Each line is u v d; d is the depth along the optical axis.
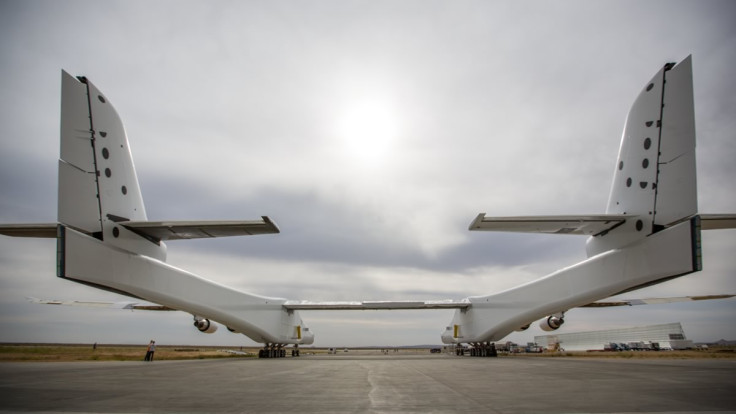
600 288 20.45
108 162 17.86
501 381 12.16
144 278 19.98
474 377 13.59
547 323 29.59
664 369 16.30
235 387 10.92
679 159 15.72
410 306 36.12
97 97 17.53
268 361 26.86
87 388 10.66
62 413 7.24
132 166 19.44
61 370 16.92
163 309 32.09
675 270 15.63
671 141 16.08
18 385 11.27
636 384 11.14
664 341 53.09
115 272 18.03
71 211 16.17
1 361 25.03
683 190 15.49
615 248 18.98
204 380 12.82
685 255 15.21
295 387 10.91
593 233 19.12
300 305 35.91
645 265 17.20
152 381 12.45
